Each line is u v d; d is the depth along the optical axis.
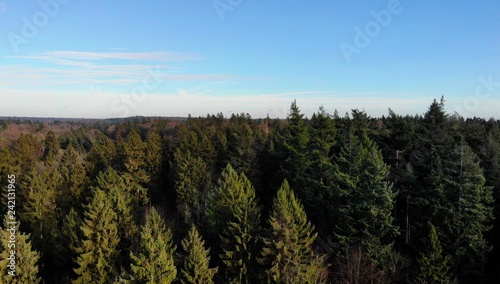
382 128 66.88
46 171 62.09
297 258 34.34
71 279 42.06
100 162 77.31
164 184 76.56
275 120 114.56
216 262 43.38
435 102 54.94
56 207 55.59
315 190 48.19
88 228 39.47
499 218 41.66
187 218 51.09
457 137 52.62
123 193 54.41
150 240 29.80
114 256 40.31
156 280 29.39
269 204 58.88
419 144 54.25
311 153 51.81
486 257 38.44
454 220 36.94
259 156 66.31
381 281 36.84
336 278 37.88
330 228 46.12
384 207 38.25
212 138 86.06
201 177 63.38
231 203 42.44
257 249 38.19
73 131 147.38
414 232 41.84
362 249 37.41
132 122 158.62
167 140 94.56
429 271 33.50
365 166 40.00
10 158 73.19
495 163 43.88
